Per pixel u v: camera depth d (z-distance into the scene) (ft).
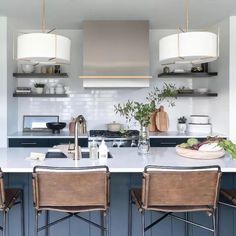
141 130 8.16
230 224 7.77
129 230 7.30
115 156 7.79
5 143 12.63
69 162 6.97
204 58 7.45
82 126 7.90
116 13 11.89
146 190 5.78
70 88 14.84
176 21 13.17
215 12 11.80
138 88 14.78
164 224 7.70
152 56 14.85
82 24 13.53
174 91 14.08
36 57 7.14
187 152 7.49
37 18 12.55
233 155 7.32
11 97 13.42
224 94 12.85
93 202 5.81
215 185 5.84
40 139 12.77
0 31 12.45
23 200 7.52
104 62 12.67
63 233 7.63
